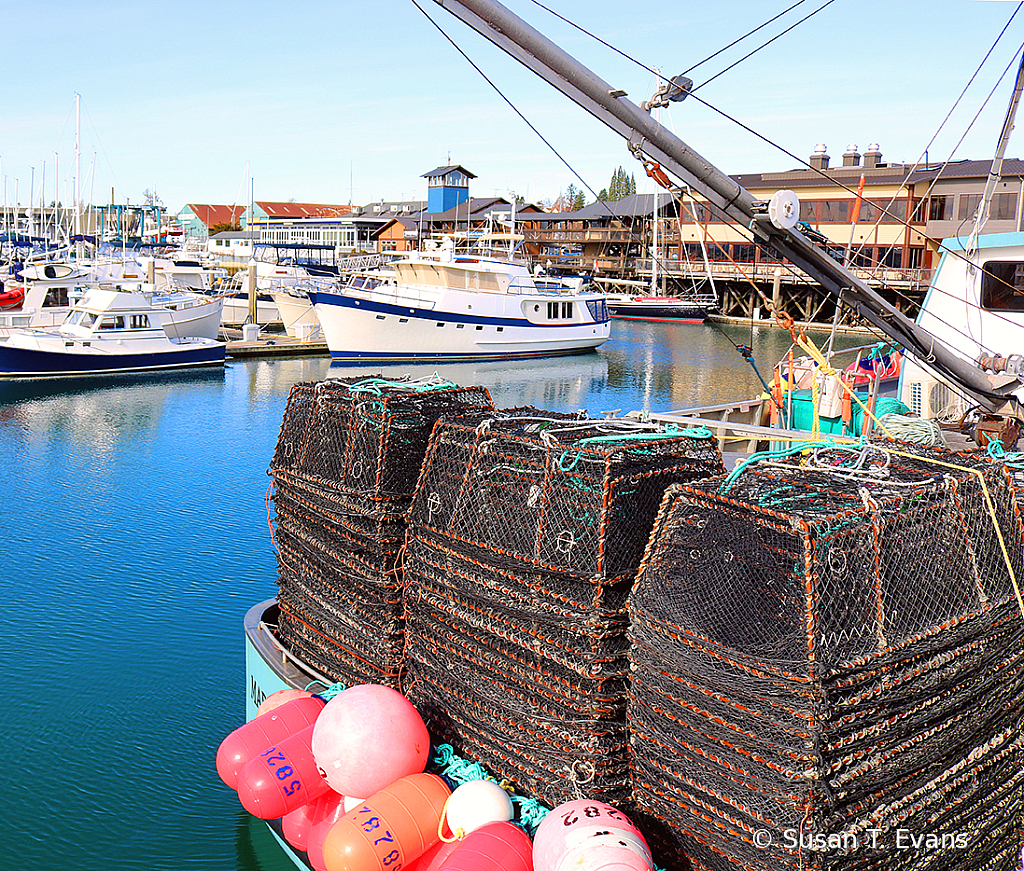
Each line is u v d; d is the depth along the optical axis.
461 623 4.34
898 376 11.03
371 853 3.85
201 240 95.12
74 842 5.69
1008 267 9.50
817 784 3.09
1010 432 7.66
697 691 3.40
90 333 29.44
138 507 13.90
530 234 70.06
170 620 9.34
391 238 83.88
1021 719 3.94
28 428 21.12
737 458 8.73
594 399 28.08
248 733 4.56
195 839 5.76
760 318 50.16
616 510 3.88
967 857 3.65
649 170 6.19
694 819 3.51
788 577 3.20
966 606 3.54
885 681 3.21
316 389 5.52
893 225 45.78
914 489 3.60
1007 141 8.92
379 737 4.08
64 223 68.12
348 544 4.99
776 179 50.12
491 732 4.20
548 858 3.44
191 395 26.55
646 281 60.56
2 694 7.61
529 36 5.46
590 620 3.76
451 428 4.61
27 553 11.50
